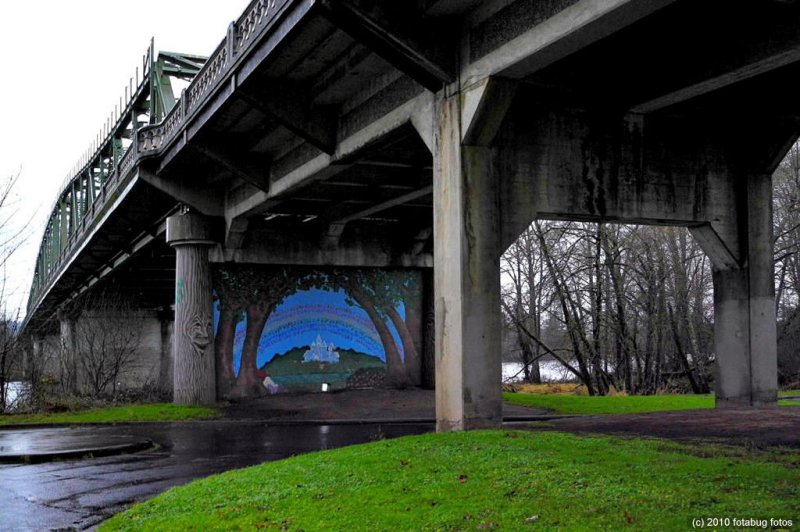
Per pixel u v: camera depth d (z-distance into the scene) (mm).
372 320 30531
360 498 8125
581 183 15430
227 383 28000
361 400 27141
